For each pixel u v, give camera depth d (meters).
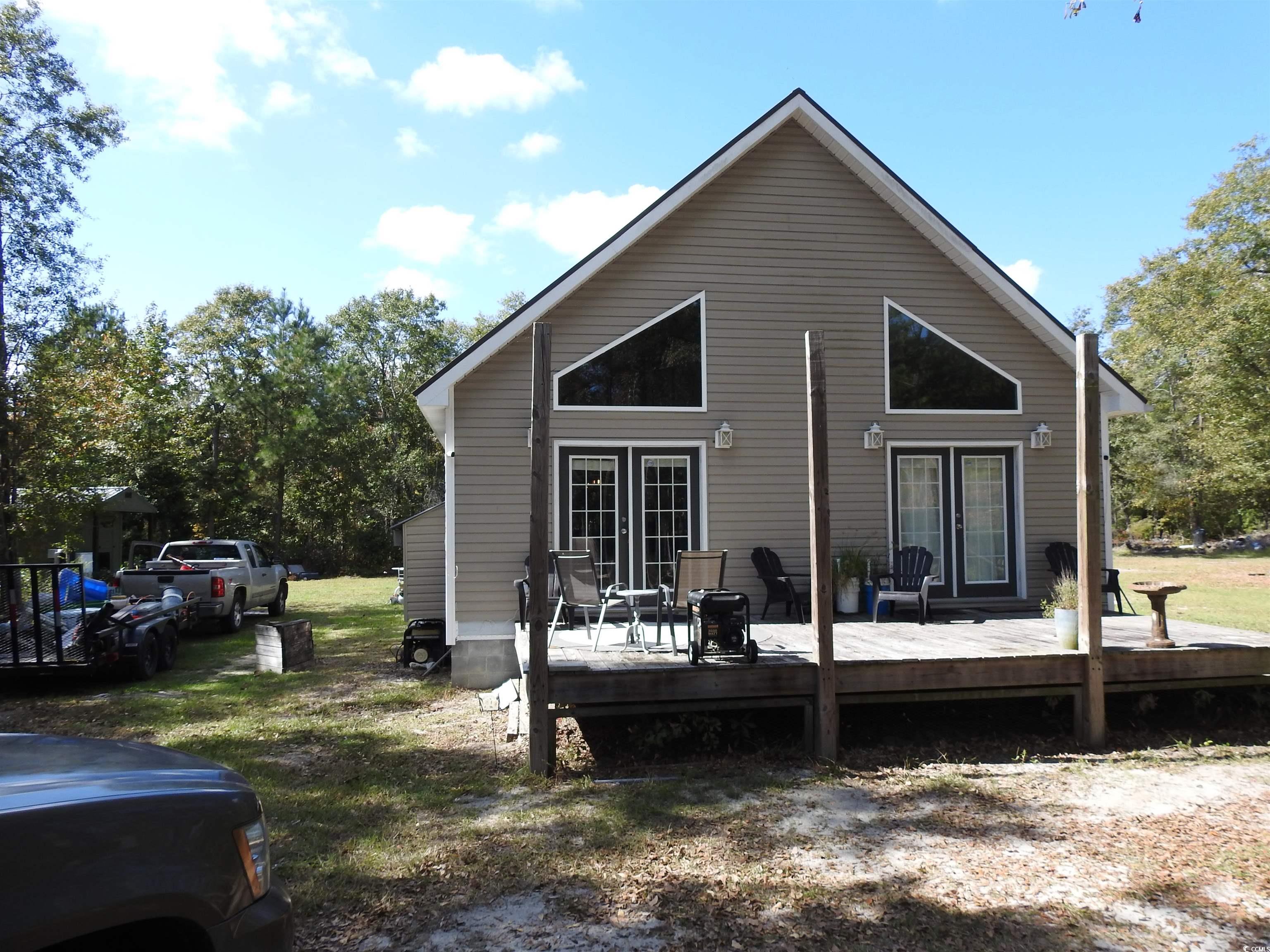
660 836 4.55
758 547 9.62
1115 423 39.41
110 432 18.22
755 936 3.40
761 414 9.86
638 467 9.62
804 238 10.07
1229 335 26.02
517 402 9.38
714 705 6.15
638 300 9.67
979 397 10.38
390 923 3.56
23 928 1.73
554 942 3.37
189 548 15.22
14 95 14.75
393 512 34.84
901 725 7.04
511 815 4.93
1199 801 5.16
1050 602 9.51
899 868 4.09
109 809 1.97
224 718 7.64
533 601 5.73
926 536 10.27
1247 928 3.45
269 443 29.34
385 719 7.52
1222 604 15.91
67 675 9.53
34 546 14.62
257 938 2.18
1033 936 3.38
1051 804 5.11
